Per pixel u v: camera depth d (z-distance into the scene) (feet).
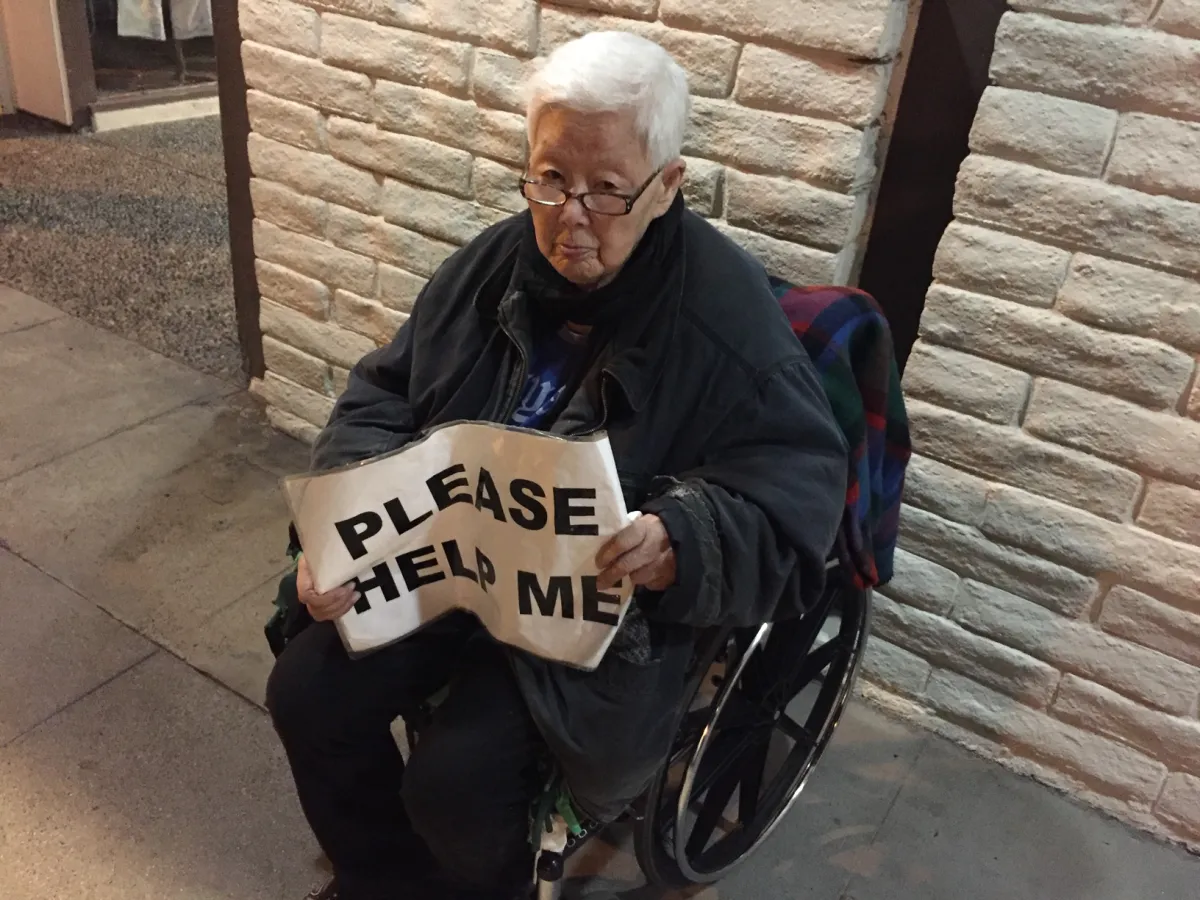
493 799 3.74
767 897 4.86
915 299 5.33
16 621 6.08
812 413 3.73
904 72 4.87
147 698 5.65
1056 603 5.21
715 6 4.83
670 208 3.83
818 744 5.23
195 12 14.93
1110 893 5.01
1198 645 4.88
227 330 9.54
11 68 14.24
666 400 3.78
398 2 5.90
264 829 4.98
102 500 7.19
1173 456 4.63
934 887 4.98
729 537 3.52
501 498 3.47
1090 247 4.50
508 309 3.99
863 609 5.07
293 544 4.23
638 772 3.69
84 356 8.89
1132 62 4.15
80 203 11.94
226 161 7.55
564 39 5.39
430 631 4.17
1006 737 5.64
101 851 4.78
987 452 5.10
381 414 4.42
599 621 3.52
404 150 6.31
